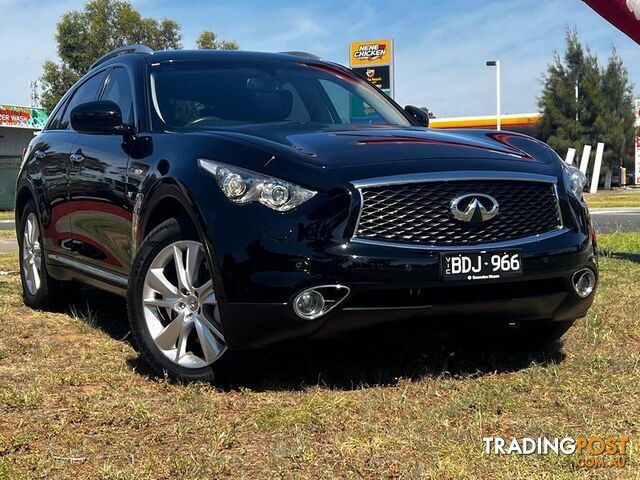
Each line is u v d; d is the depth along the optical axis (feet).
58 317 18.54
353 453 9.53
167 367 12.63
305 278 11.14
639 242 30.96
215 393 12.09
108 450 9.81
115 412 11.18
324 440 10.02
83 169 16.33
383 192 11.46
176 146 13.14
